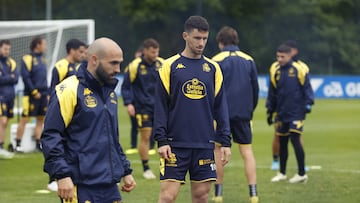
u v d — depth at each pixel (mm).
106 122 6305
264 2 53438
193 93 8125
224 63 10430
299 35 53750
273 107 12969
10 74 16328
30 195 11406
